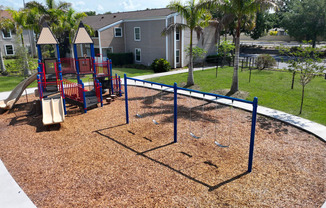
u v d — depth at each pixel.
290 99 13.59
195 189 6.18
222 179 6.59
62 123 11.05
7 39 39.25
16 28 26.77
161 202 5.72
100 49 30.03
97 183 6.50
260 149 8.23
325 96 13.83
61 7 25.64
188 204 5.63
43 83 13.20
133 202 5.74
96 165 7.40
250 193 6.00
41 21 24.02
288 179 6.54
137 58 31.30
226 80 19.22
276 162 7.41
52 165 7.46
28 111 13.02
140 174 6.88
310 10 40.22
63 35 31.91
